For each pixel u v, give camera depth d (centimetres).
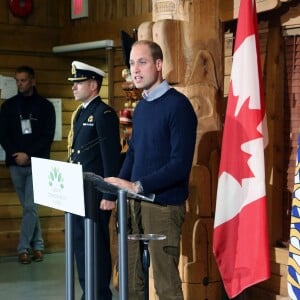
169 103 404
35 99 741
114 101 731
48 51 796
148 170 411
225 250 446
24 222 732
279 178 501
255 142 432
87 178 350
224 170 444
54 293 607
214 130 494
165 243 411
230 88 444
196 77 489
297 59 488
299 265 402
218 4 496
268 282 497
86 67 496
